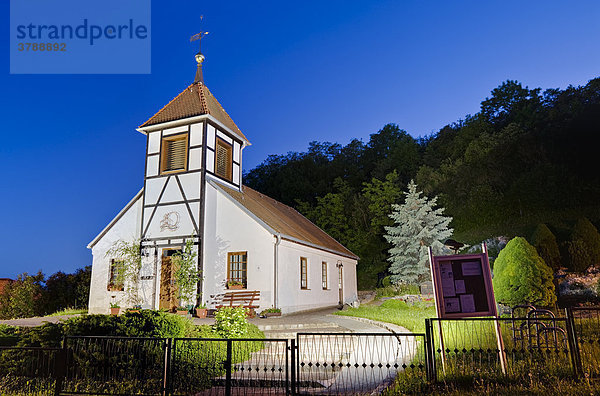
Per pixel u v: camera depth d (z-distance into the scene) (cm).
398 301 1795
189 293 1647
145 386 696
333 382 707
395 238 2434
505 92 4641
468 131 4044
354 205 3447
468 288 670
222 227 1716
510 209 2770
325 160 4788
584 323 875
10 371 788
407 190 3569
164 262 1772
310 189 4097
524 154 3106
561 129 3094
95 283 1842
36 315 2028
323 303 2058
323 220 3322
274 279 1595
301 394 607
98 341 793
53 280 2112
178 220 1759
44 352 801
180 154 1836
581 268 1736
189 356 770
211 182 1764
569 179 2670
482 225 2834
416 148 4378
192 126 1816
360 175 4284
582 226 1802
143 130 1906
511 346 743
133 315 835
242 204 1739
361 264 3216
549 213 2566
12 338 892
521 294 908
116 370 759
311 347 973
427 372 599
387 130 4953
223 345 870
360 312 1573
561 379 588
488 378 611
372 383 683
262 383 722
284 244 1688
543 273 916
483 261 679
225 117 2011
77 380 730
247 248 1659
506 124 4325
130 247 1816
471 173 3275
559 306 1435
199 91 1927
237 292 1638
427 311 1586
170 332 819
